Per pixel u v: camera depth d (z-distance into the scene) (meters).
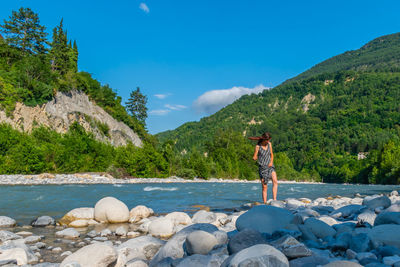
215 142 76.31
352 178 94.81
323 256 2.78
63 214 6.53
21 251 3.08
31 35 50.31
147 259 3.44
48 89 39.78
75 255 2.88
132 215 6.10
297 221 3.79
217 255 2.74
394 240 3.06
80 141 29.53
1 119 33.06
